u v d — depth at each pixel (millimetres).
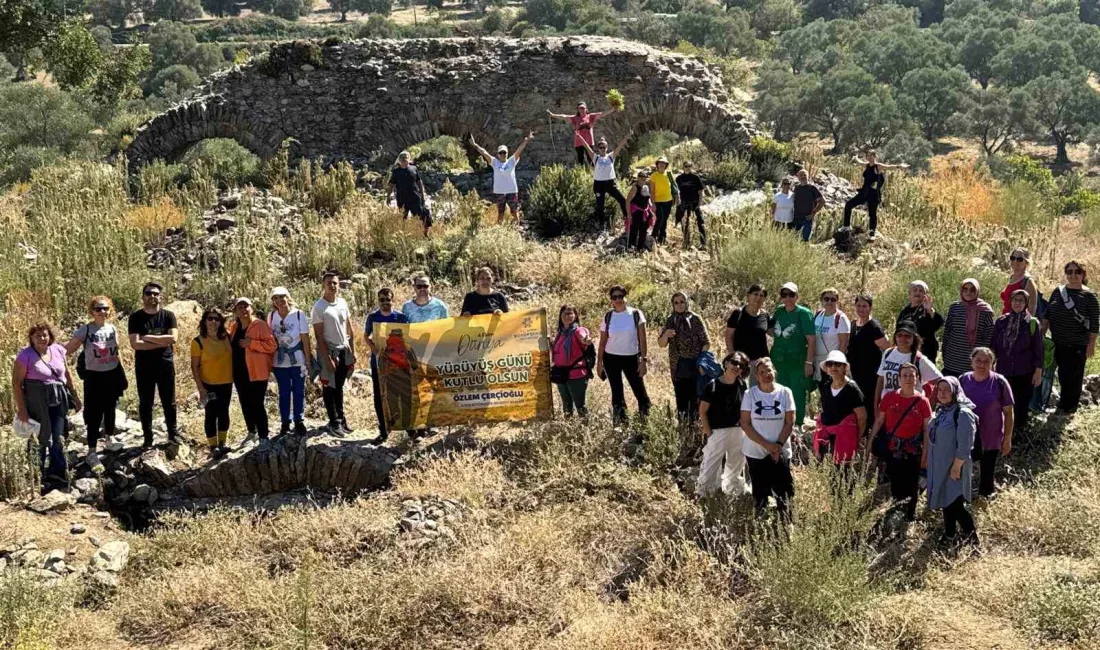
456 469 9719
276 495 9938
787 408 8250
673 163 23500
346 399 11625
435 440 10430
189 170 22734
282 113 24391
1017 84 118438
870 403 9523
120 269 15797
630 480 9242
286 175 20844
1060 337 10336
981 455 8625
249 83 24328
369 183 22031
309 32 133750
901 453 8430
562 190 18797
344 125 24422
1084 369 11555
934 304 13695
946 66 112562
